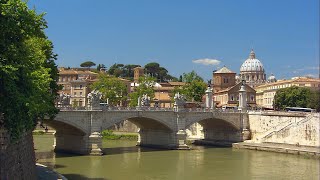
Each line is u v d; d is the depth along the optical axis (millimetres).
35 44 45906
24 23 28828
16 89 27359
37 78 39031
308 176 63469
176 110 96250
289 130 94938
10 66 26094
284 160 79562
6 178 28766
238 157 83500
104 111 83562
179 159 79812
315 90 139500
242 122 107750
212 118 102750
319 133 88812
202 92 146375
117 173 62781
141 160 77312
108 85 135375
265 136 100188
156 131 99062
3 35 27266
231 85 180625
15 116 27781
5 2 27812
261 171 67625
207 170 67938
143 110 89938
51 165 68188
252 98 160000
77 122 79875
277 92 140750
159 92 174125
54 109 53500
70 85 170000
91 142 81688
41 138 110562
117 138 114750
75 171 63062
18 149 33062
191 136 121312
